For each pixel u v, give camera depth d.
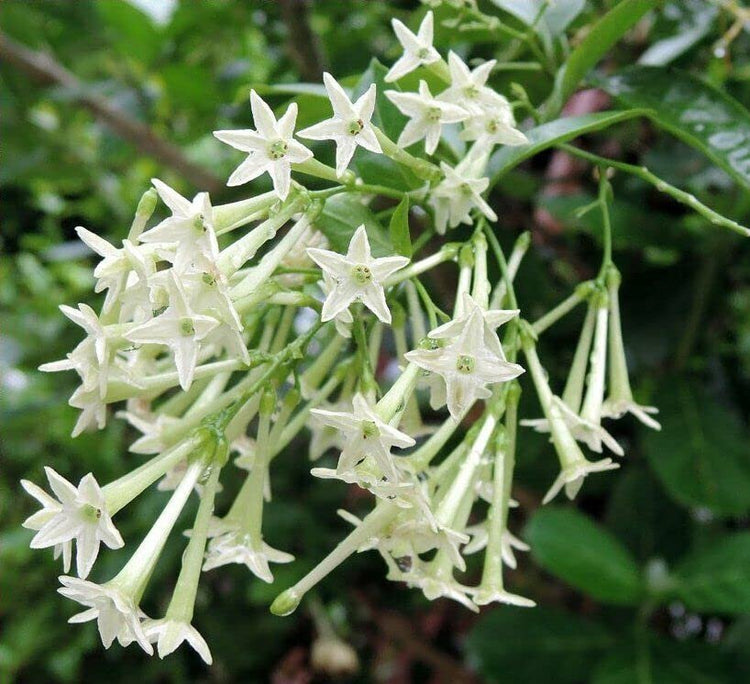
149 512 0.21
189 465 0.10
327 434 0.12
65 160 0.28
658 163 0.18
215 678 0.28
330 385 0.11
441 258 0.11
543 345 0.18
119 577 0.09
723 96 0.12
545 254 0.21
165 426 0.11
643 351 0.19
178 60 0.26
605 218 0.12
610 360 0.12
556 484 0.10
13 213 0.33
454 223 0.11
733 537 0.17
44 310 0.30
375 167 0.11
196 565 0.09
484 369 0.09
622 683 0.16
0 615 0.28
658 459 0.17
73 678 0.26
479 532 0.11
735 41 0.19
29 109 0.27
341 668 0.24
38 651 0.27
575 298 0.12
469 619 0.26
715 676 0.16
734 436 0.17
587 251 0.21
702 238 0.19
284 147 0.09
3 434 0.29
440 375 0.09
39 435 0.30
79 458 0.29
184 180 0.28
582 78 0.13
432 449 0.10
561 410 0.11
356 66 0.21
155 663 0.26
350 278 0.09
